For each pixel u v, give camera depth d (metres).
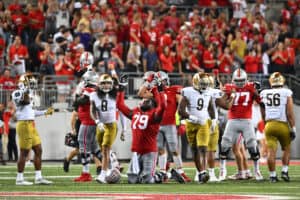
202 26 61.03
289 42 59.69
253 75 56.28
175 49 56.97
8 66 53.94
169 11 61.34
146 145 33.00
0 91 51.38
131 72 54.19
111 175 33.22
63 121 53.03
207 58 56.88
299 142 56.69
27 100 32.41
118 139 53.22
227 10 64.81
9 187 31.22
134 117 33.09
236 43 58.88
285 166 34.16
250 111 35.38
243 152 35.91
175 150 34.47
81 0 60.19
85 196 26.88
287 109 33.59
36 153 32.97
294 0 66.19
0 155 48.66
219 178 35.56
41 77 53.22
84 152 35.06
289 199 25.59
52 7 58.19
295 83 57.19
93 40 56.84
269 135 33.84
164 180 34.06
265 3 67.12
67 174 39.41
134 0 61.66
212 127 34.69
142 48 57.03
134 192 28.55
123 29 58.12
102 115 33.81
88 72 35.44
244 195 27.06
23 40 57.00
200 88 33.50
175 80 54.16
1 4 58.81
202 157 33.50
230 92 35.03
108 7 59.78
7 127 50.06
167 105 34.62
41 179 32.94
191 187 30.86
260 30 62.41
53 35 57.62
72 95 53.03
